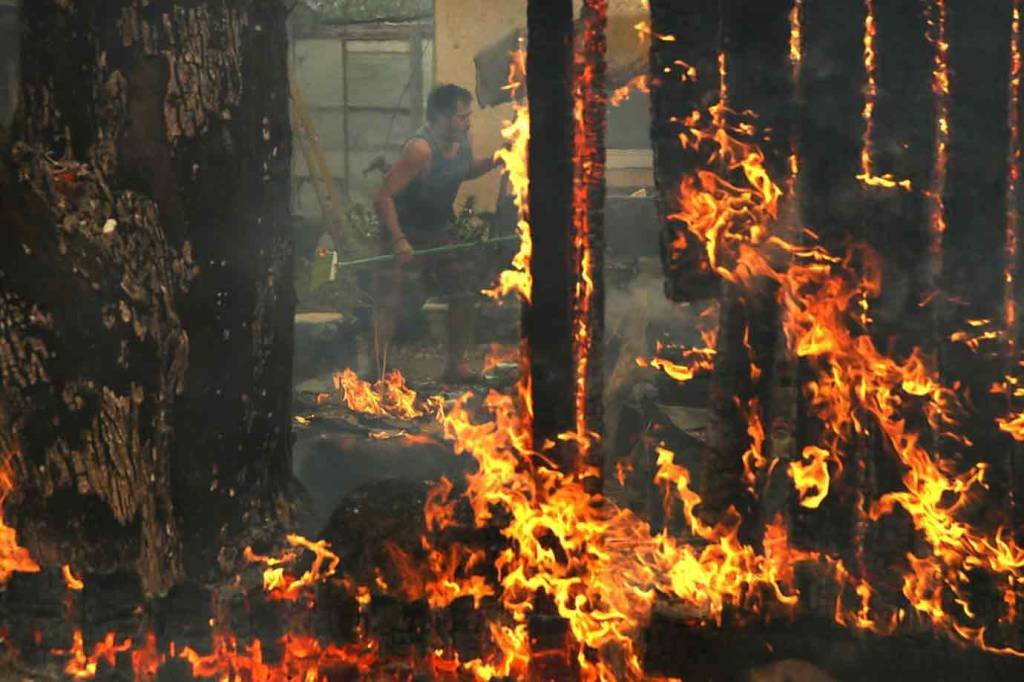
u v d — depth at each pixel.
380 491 8.91
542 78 7.82
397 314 19.56
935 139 7.66
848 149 7.70
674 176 7.89
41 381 8.72
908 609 7.97
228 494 9.49
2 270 8.67
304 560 8.80
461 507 8.67
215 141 9.16
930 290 7.78
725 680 8.11
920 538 7.94
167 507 9.07
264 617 8.66
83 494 8.78
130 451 8.84
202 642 8.74
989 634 7.90
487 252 19.62
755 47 7.71
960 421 7.84
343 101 37.19
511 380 18.73
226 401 9.43
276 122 9.74
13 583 8.80
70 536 8.80
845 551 8.02
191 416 9.24
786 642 8.09
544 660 8.19
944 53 7.60
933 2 7.57
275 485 10.05
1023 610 7.86
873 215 7.73
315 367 21.30
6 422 8.78
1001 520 7.87
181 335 9.12
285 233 9.97
